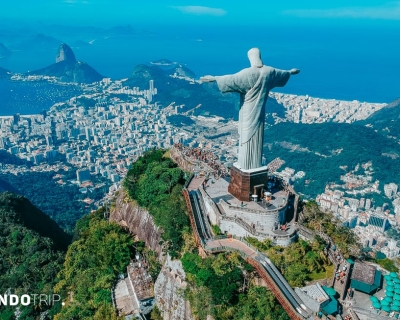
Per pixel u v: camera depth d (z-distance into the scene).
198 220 62.53
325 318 47.38
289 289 51.19
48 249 99.56
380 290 55.78
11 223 112.88
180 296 57.16
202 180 74.69
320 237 59.16
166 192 74.12
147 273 67.25
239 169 64.19
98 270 72.12
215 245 57.31
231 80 59.22
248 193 63.62
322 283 54.09
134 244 73.81
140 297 62.88
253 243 57.22
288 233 58.31
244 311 49.47
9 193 133.12
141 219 76.62
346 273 55.50
